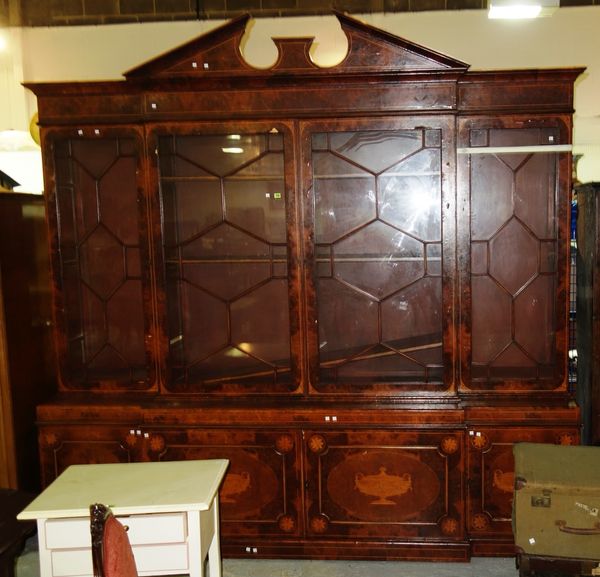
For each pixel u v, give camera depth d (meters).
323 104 2.32
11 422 2.57
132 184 2.47
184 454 2.47
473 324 2.44
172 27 3.08
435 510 2.40
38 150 3.20
